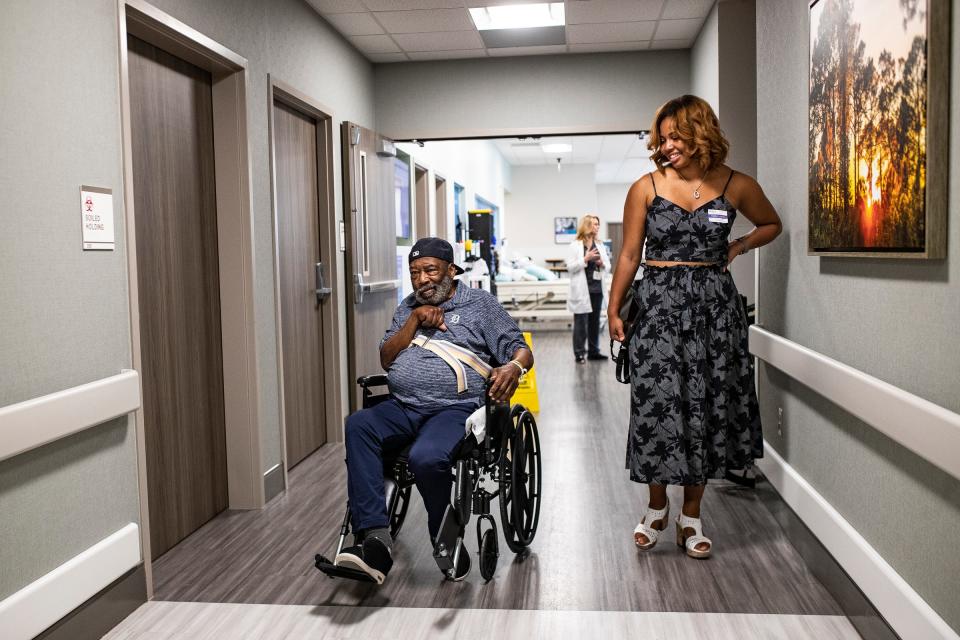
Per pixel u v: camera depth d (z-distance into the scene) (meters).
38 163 2.09
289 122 4.34
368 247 5.19
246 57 3.55
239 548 3.06
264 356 3.66
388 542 2.41
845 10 2.28
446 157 8.83
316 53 4.69
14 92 1.99
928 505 1.81
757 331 3.59
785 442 3.27
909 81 1.80
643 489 3.78
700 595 2.55
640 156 15.21
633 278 2.95
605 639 2.26
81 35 2.29
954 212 1.63
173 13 2.88
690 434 2.83
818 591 2.57
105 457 2.38
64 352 2.19
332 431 4.87
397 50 5.72
